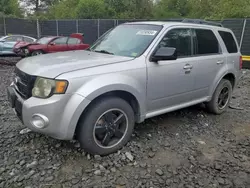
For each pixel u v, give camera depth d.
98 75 3.02
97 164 3.07
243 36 12.20
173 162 3.20
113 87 3.07
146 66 3.44
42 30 21.88
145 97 3.49
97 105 3.08
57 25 20.97
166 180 2.85
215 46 4.66
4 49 14.24
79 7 26.03
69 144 3.48
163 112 3.85
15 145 3.44
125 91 3.23
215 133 4.12
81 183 2.75
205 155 3.40
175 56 3.39
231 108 5.46
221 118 4.82
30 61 3.35
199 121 4.57
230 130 4.27
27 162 3.07
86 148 3.12
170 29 3.88
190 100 4.27
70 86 2.84
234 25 12.38
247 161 3.30
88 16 25.52
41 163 3.06
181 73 3.89
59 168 2.98
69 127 2.88
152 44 3.61
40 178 2.80
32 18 22.77
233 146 3.69
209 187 2.77
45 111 2.81
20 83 3.19
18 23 20.77
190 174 2.98
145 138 3.77
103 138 3.23
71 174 2.88
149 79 3.48
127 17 25.64
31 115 2.88
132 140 3.68
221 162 3.25
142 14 26.48
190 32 4.20
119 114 3.32
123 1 26.39
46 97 2.84
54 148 3.38
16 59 12.95
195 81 4.18
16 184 2.70
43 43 12.75
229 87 5.06
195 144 3.70
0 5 28.34
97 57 3.46
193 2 28.42
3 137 3.65
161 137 3.84
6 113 4.60
